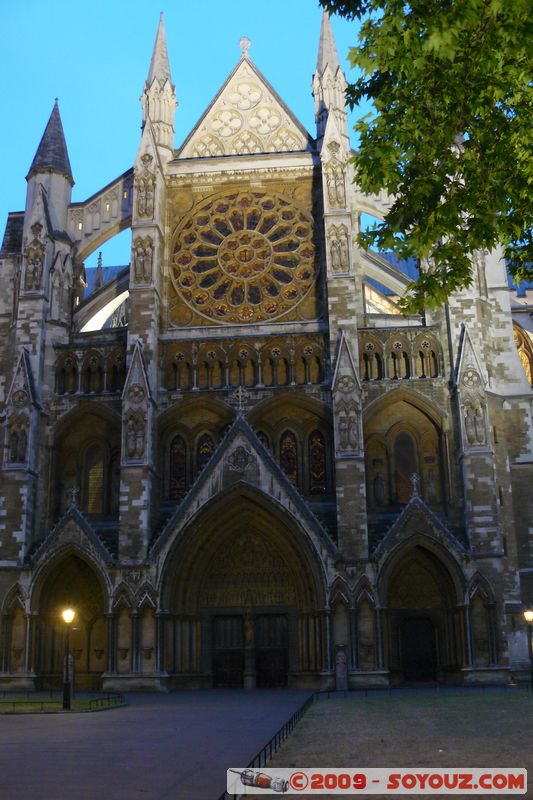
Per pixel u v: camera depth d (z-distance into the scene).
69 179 58.78
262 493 48.19
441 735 22.17
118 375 53.22
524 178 24.11
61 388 53.47
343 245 52.66
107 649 47.16
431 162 25.03
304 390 51.72
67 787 15.57
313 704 35.28
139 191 54.97
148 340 52.09
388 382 51.59
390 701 36.34
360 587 46.69
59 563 48.81
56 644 49.81
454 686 46.25
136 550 48.22
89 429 53.03
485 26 21.58
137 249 53.84
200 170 57.69
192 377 52.75
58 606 50.31
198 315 54.88
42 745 22.03
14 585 48.50
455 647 47.53
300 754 19.30
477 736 21.70
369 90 25.14
